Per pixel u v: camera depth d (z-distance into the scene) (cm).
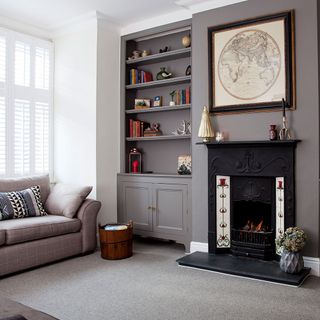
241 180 396
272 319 256
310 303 283
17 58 474
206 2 412
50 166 514
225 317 260
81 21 476
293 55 361
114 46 499
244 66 390
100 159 479
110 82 493
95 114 472
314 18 351
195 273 357
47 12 450
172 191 450
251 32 385
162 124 504
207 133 402
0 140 454
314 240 352
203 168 420
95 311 271
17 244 358
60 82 511
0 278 344
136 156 519
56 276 350
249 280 336
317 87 350
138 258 412
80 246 420
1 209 391
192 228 429
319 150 350
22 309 173
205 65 416
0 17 458
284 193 366
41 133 502
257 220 409
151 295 302
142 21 484
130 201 489
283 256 344
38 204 426
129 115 519
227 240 407
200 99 421
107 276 350
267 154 375
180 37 485
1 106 455
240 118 394
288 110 364
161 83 471
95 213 434
